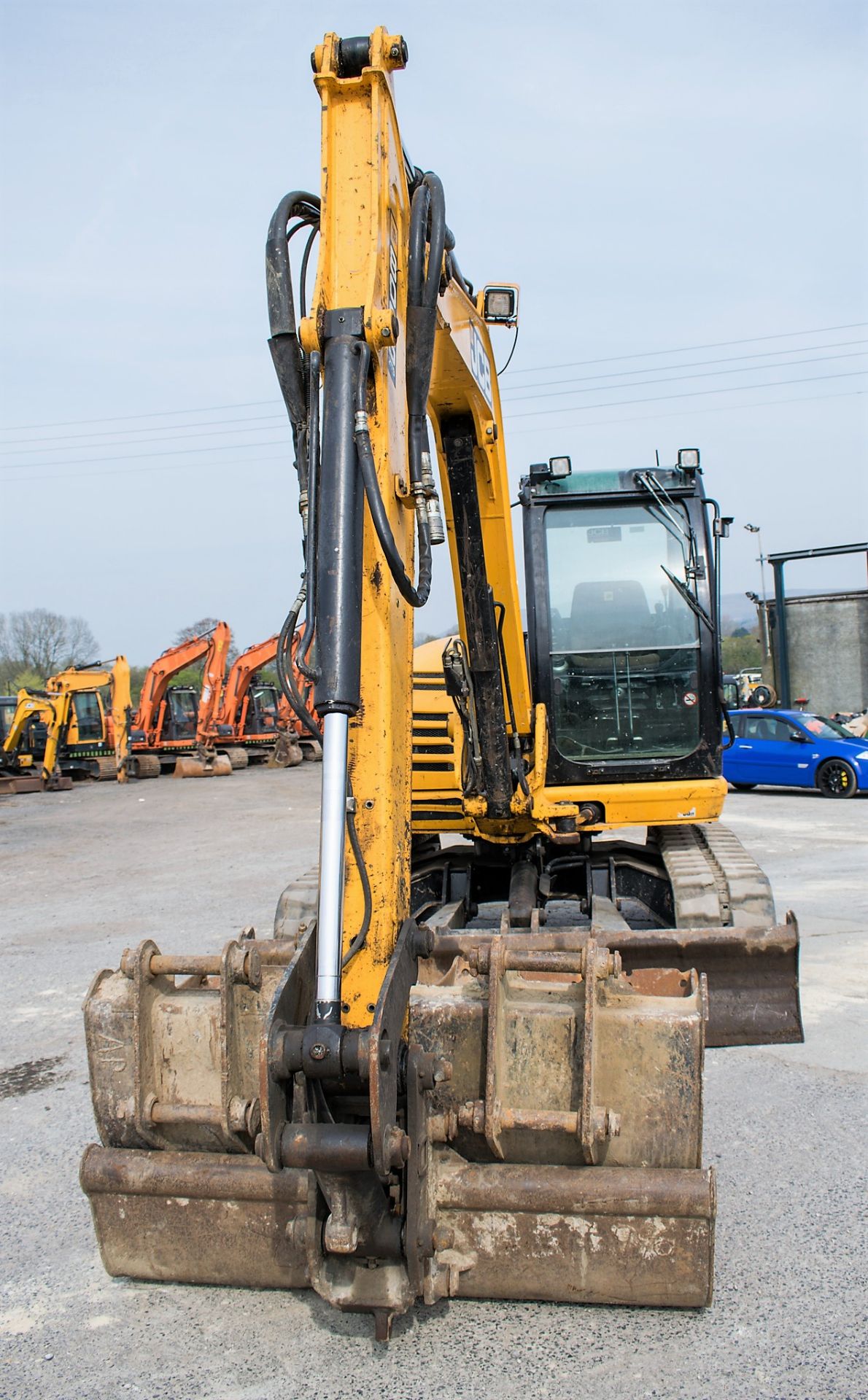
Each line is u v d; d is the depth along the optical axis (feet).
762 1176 13.03
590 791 21.50
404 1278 9.39
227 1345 9.95
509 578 18.13
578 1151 10.05
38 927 30.53
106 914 31.78
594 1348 9.62
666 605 22.31
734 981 15.24
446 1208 10.01
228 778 93.56
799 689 88.12
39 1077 17.76
